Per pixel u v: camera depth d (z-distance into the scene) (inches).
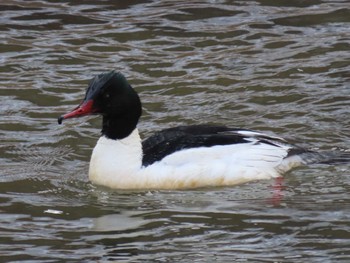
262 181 530.3
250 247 458.0
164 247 458.0
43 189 529.0
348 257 446.6
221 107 634.2
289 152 546.3
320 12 778.2
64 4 801.6
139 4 801.6
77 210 502.6
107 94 521.0
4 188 529.3
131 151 526.9
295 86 660.7
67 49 724.0
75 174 548.7
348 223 480.4
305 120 610.9
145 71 689.6
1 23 765.3
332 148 571.8
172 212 497.0
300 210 496.4
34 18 775.1
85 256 449.4
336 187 522.9
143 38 742.5
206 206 503.2
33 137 598.5
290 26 756.0
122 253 452.4
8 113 629.9
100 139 532.1
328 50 714.8
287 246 458.3
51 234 474.3
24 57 712.4
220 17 774.5
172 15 778.8
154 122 615.2
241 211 496.4
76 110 521.0
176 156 527.2
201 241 464.8
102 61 706.8
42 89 664.4
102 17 778.2
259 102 640.4
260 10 784.9
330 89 653.9
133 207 504.4
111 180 526.0
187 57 710.5
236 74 682.8
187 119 618.8
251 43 730.8
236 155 532.1
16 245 461.7
